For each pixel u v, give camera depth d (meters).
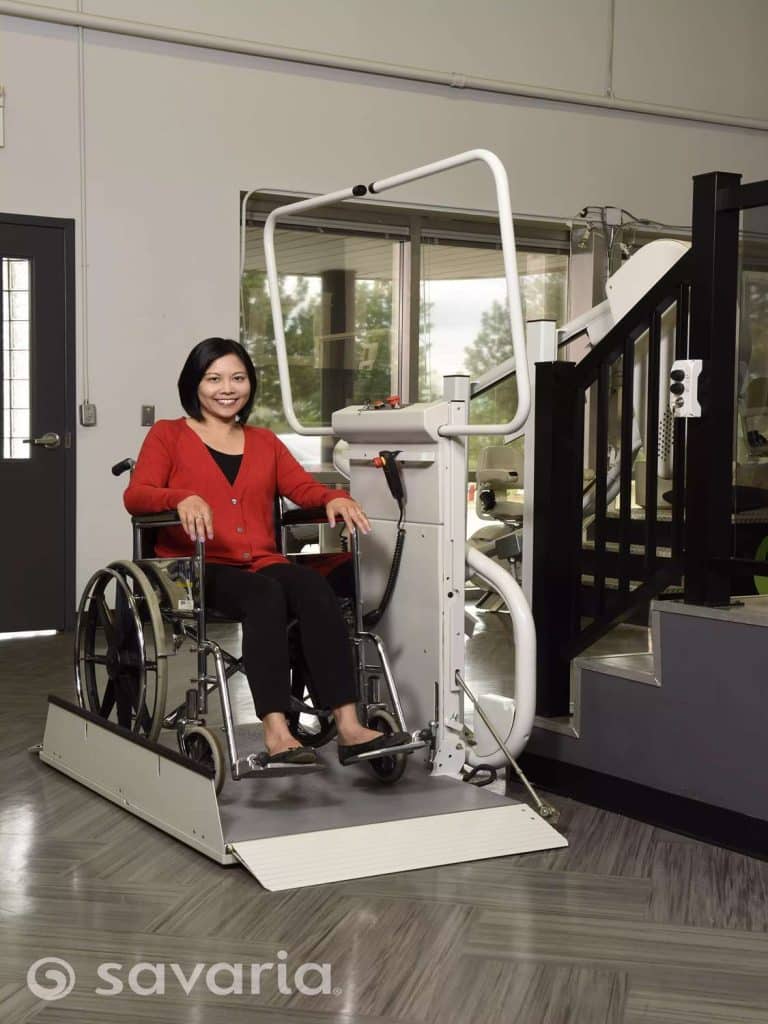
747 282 2.78
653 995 1.94
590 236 6.96
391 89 6.41
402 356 6.78
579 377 3.14
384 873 2.47
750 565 2.67
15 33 5.49
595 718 3.00
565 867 2.54
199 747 2.88
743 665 2.64
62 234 5.64
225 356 3.21
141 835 2.72
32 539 5.64
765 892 2.41
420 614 3.03
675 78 7.23
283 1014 1.87
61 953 2.09
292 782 2.94
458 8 6.54
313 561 3.23
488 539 5.96
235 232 6.06
